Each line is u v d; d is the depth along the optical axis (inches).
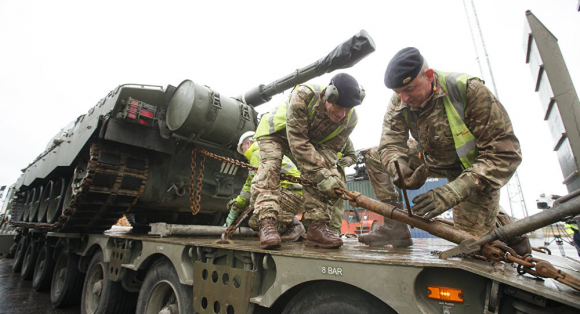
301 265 65.9
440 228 66.6
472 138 76.2
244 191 135.0
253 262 77.6
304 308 66.8
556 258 90.9
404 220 71.0
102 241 154.3
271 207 94.0
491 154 68.7
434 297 51.3
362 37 139.4
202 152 154.5
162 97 172.4
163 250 108.9
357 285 56.7
